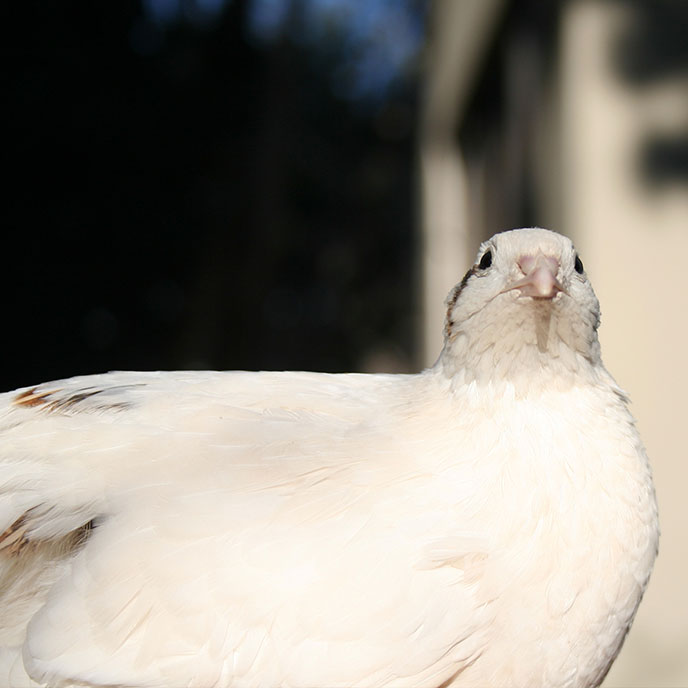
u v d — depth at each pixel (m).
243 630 0.29
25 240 0.93
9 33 0.85
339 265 1.64
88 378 0.33
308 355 1.62
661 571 0.45
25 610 0.30
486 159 0.85
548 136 0.54
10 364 0.92
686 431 0.45
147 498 0.30
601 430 0.31
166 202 1.09
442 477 0.30
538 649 0.29
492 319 0.31
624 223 0.46
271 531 0.29
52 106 0.91
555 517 0.30
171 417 0.32
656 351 0.46
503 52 0.75
